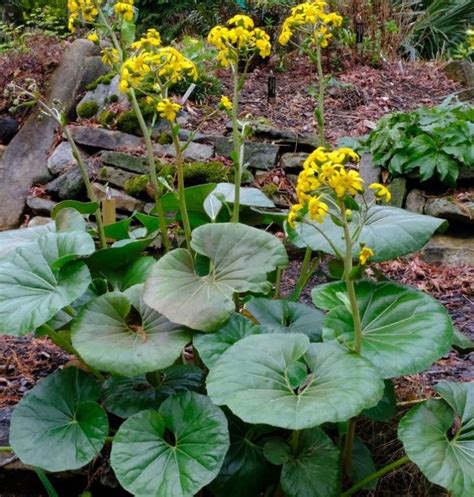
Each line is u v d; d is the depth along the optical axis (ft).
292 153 13.20
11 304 5.41
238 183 6.26
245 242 5.81
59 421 5.32
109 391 5.79
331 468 4.83
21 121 15.11
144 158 13.09
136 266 6.35
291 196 12.66
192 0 20.70
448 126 11.84
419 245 5.60
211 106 14.93
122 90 5.70
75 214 6.55
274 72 17.78
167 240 6.48
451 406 4.72
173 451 4.82
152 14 20.40
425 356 4.85
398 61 19.02
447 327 5.08
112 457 4.82
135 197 12.87
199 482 4.56
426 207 11.63
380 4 19.86
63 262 5.58
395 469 5.64
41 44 16.63
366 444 5.90
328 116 15.21
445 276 10.59
